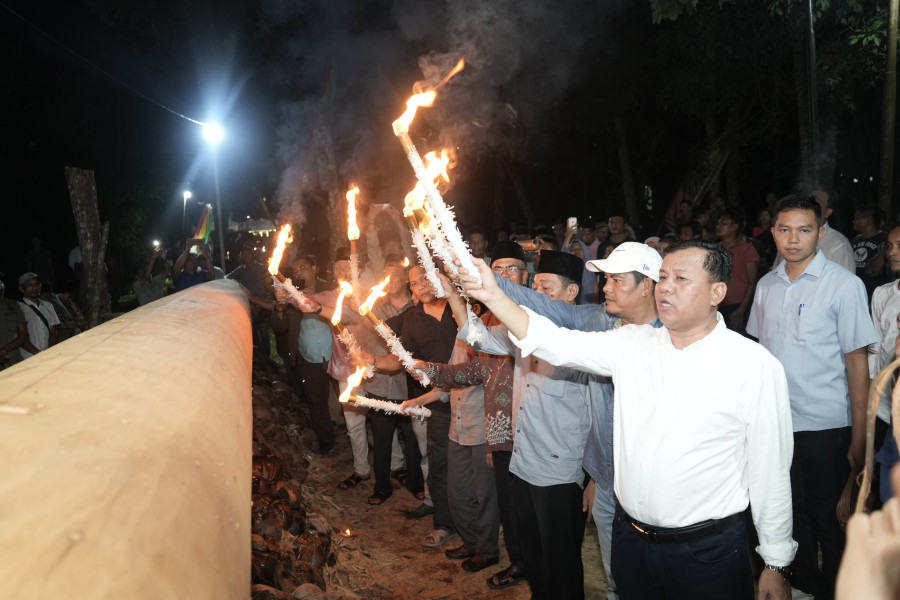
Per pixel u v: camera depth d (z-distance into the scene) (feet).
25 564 2.99
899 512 3.41
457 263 9.20
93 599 3.00
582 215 83.56
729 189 58.49
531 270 25.13
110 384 5.83
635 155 73.56
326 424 25.35
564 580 12.89
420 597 15.61
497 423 14.89
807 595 13.96
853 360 12.62
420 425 19.72
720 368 8.84
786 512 8.98
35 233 77.05
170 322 10.49
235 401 7.79
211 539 4.25
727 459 8.93
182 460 4.80
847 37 40.63
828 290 12.85
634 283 10.80
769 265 34.30
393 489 22.29
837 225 43.52
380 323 15.11
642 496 9.07
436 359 18.51
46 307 26.13
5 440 4.12
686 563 8.95
